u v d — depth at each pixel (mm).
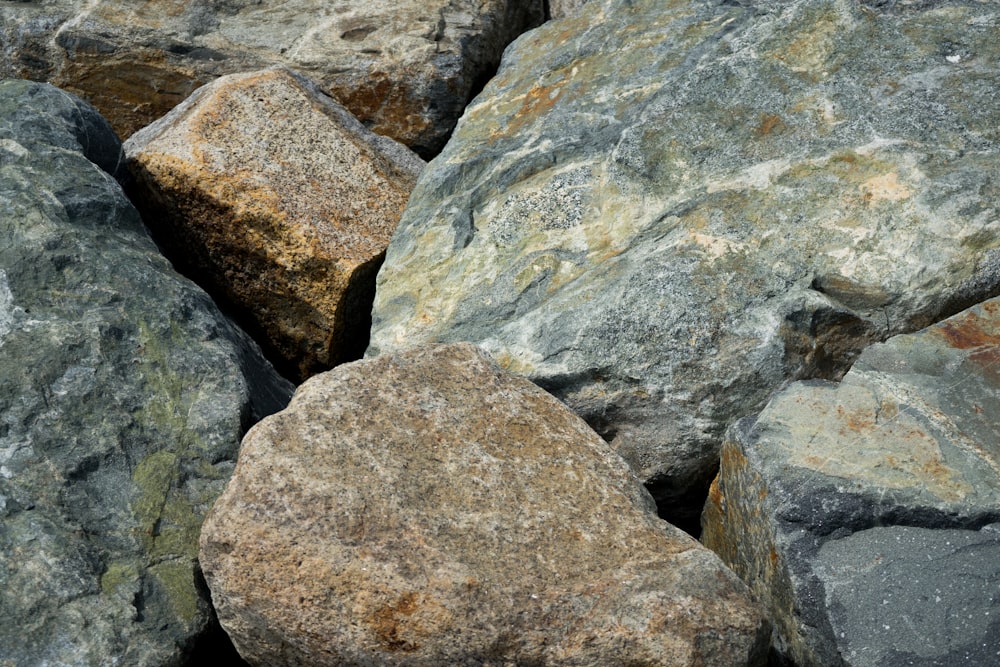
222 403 3283
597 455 3121
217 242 3730
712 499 3285
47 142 3617
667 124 3580
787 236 3387
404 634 2877
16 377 3211
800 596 2986
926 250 3320
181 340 3357
